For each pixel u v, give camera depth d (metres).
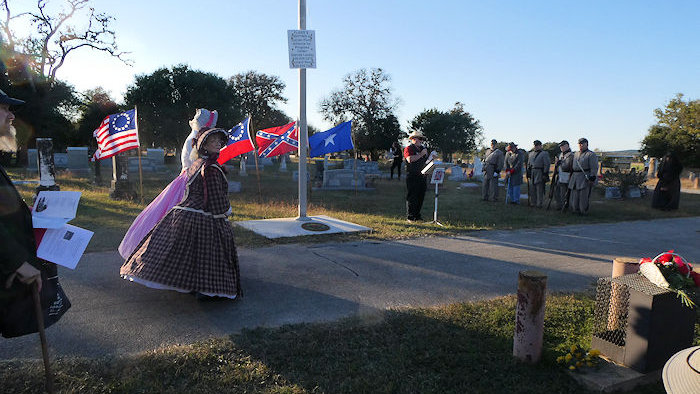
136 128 10.28
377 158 53.66
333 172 16.62
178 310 4.05
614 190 16.56
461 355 3.39
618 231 9.06
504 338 3.70
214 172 4.08
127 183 11.39
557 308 4.41
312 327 3.77
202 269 3.99
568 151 11.84
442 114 49.12
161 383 2.86
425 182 9.28
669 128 28.00
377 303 4.42
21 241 2.26
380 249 6.65
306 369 3.12
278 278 5.09
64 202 2.62
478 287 5.06
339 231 7.61
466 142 48.59
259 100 58.00
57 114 32.75
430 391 2.91
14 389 2.70
